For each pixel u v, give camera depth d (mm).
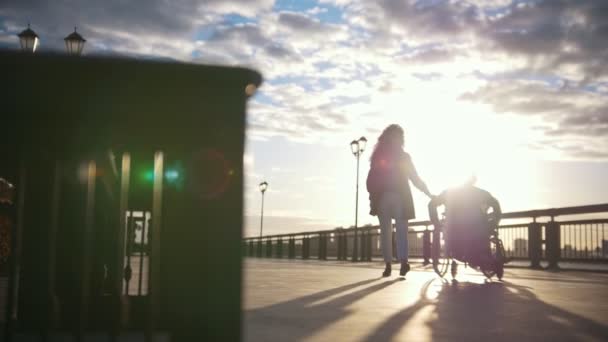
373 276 9039
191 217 1587
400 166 8766
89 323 2512
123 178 1774
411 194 8789
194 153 1594
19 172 1676
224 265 1587
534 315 4059
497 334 3180
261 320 3631
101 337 2457
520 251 14227
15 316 2922
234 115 1613
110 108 1553
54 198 1773
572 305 4781
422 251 17812
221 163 1600
